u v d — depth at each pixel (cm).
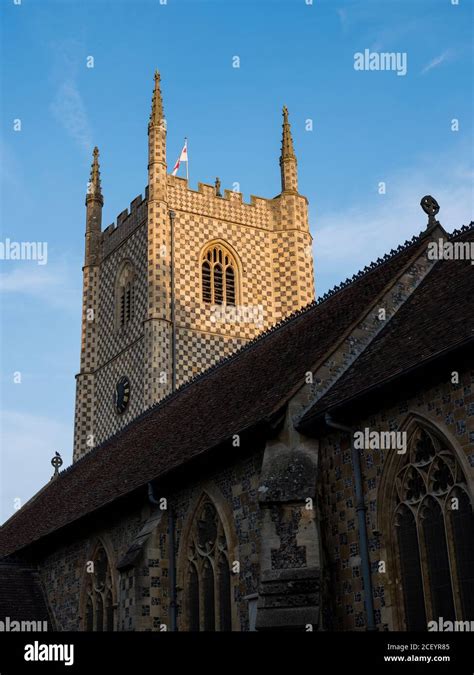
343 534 2067
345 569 2041
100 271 5491
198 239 4944
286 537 2052
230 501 2384
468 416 1798
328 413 2086
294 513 2067
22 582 3578
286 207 5197
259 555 2206
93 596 3123
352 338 2328
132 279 5072
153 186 4950
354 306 2523
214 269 4944
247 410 2438
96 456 4066
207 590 2467
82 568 3234
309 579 1992
